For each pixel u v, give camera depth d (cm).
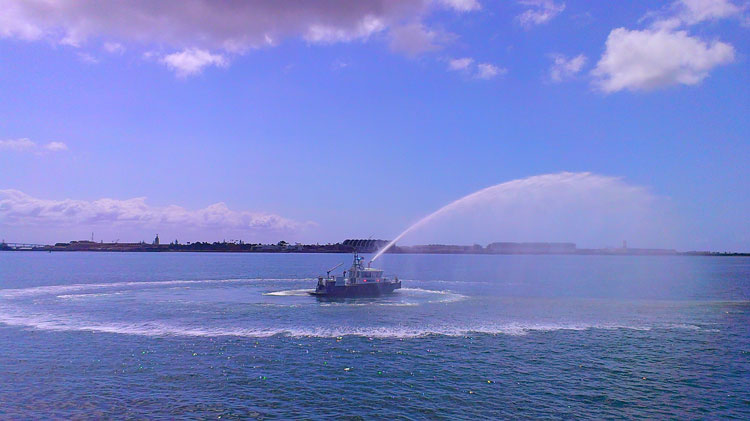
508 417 2761
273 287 9712
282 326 5134
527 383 3312
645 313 6088
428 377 3422
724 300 7519
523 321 5466
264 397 3039
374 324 5256
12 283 10644
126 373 3484
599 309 6406
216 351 4072
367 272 8275
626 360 3856
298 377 3409
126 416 2755
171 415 2769
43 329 4950
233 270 17362
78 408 2862
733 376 3494
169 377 3403
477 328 5044
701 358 3928
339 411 2831
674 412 2859
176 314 5931
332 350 4116
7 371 3525
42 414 2780
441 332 4838
